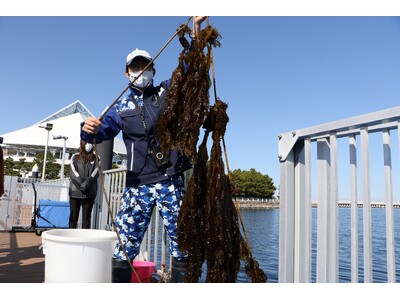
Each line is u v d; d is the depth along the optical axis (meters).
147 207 2.49
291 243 2.23
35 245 6.06
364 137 1.76
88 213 5.49
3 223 8.03
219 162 1.93
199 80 1.96
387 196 1.66
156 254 3.68
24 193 11.12
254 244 11.41
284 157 2.27
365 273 1.72
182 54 2.04
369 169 1.74
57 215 7.66
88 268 1.99
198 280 1.94
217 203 1.89
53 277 1.98
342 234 9.79
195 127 1.92
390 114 1.58
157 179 2.47
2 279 3.68
